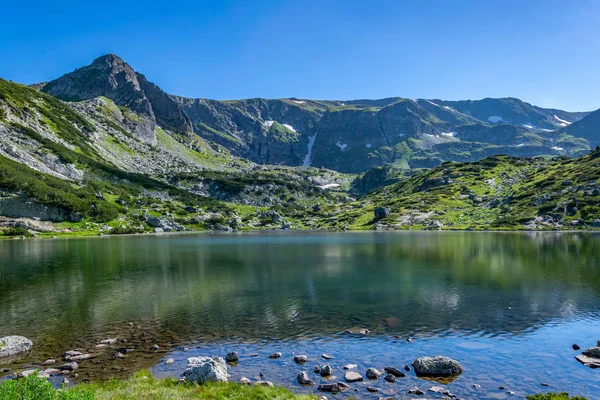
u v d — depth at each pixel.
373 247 111.75
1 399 12.02
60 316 39.00
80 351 28.89
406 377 23.69
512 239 132.12
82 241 147.38
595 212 184.62
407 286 53.03
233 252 102.19
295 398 19.14
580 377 23.66
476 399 20.59
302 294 48.72
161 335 32.88
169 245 126.75
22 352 28.77
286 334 32.97
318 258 86.50
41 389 12.79
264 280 58.88
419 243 122.88
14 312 40.59
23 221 176.75
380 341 30.94
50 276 63.31
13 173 189.25
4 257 91.00
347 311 40.34
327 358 27.25
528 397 20.14
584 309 40.16
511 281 55.72
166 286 54.47
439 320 36.75
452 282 55.59
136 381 21.36
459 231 189.62
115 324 36.12
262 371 24.77
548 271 64.19
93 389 19.42
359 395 21.00
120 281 58.50
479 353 28.06
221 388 19.69
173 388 19.69
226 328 34.78
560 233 159.00
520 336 31.91
